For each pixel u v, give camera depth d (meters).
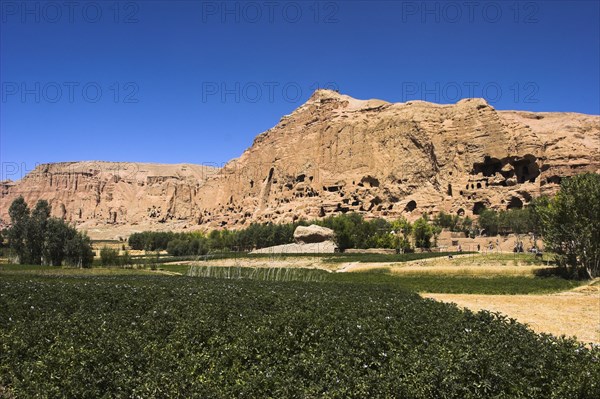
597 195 40.06
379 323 15.21
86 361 12.41
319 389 10.97
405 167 154.62
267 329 14.64
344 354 12.65
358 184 162.38
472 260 56.53
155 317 17.16
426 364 11.39
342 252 83.62
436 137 149.62
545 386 10.78
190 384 11.48
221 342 14.44
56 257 63.09
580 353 11.49
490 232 101.44
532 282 39.19
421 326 14.95
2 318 17.08
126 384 11.58
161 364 12.62
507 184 128.75
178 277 40.88
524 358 11.55
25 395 11.52
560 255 43.84
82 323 16.16
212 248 109.81
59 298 21.41
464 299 30.23
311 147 186.88
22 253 65.81
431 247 85.31
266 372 11.82
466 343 12.78
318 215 151.12
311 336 14.38
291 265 67.31
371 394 10.71
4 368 13.21
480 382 10.72
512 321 15.48
